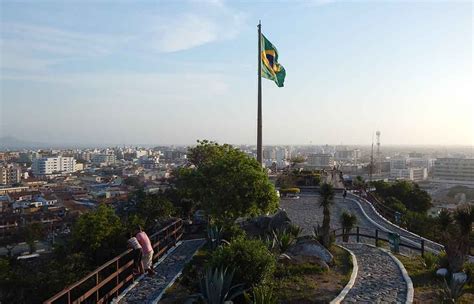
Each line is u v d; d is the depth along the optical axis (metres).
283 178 44.62
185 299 11.12
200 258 15.70
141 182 146.38
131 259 13.79
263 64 26.81
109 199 100.25
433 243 21.22
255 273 11.12
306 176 45.47
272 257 11.96
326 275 12.76
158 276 13.79
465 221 14.62
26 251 61.50
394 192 46.78
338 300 10.52
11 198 116.12
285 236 15.92
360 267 14.01
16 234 65.88
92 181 175.25
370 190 44.31
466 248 14.25
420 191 47.69
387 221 27.36
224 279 10.46
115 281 13.06
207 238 18.50
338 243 18.59
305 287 11.49
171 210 26.72
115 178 175.62
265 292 9.88
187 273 13.16
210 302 10.01
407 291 11.38
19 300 18.92
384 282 12.26
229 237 17.47
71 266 19.53
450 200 130.12
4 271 21.98
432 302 10.73
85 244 21.00
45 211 91.19
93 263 20.38
